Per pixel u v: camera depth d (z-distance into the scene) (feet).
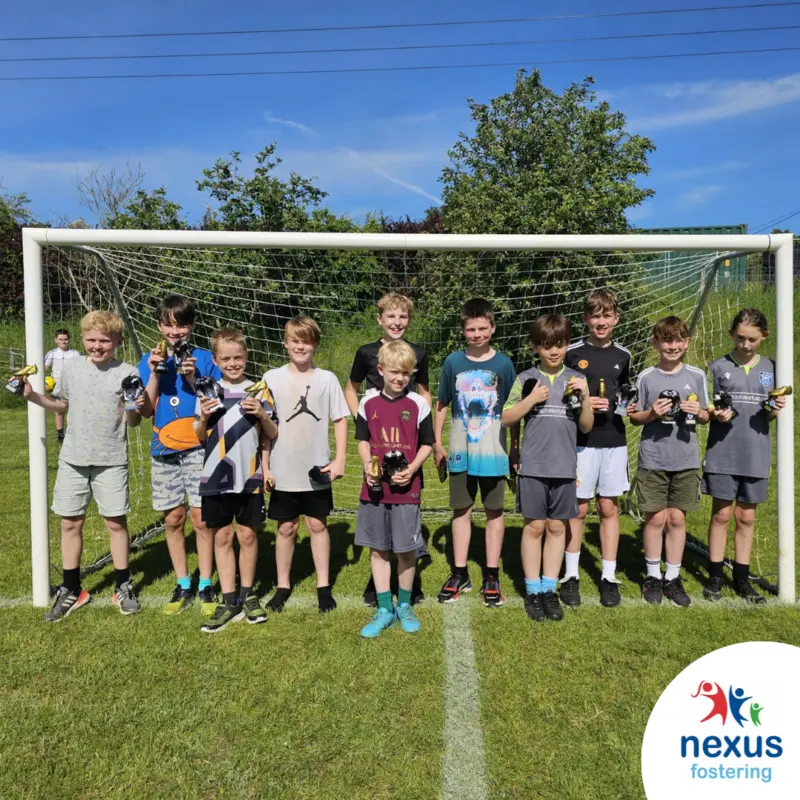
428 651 9.08
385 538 9.72
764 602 10.76
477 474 10.62
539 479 10.08
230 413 9.95
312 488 10.17
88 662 8.71
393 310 10.89
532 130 49.78
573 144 48.14
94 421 10.00
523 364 19.80
